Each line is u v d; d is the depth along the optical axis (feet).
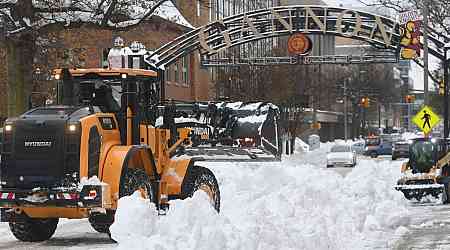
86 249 51.16
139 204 39.09
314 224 48.11
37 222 55.62
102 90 57.47
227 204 63.77
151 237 37.14
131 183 53.42
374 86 354.13
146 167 57.57
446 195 86.89
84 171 51.80
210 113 93.20
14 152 52.49
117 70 57.36
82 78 57.93
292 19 123.24
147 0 106.73
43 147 52.08
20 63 103.30
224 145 95.04
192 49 123.85
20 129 52.65
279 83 196.44
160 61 121.08
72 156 51.83
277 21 123.54
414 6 130.41
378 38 122.21
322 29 122.83
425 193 87.76
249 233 39.70
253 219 42.96
